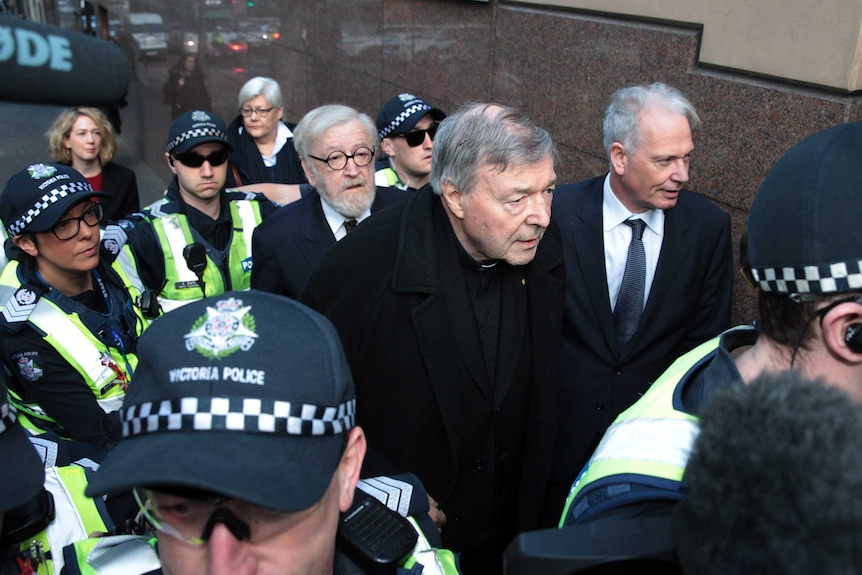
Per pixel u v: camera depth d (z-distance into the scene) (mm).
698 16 3137
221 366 980
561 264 2342
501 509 2504
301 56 6965
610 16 3602
